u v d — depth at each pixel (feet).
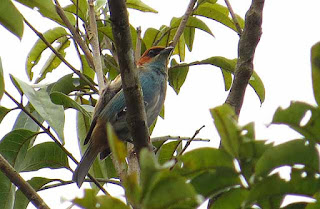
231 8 30.73
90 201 15.08
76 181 29.60
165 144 31.83
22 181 23.17
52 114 26.68
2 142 28.60
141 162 13.57
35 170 29.78
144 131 22.94
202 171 15.84
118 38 22.20
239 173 15.69
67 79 33.83
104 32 34.19
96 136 33.68
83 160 33.55
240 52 26.35
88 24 34.73
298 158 15.37
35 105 26.61
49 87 34.01
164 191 14.07
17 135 28.55
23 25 20.92
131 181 14.01
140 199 14.07
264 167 15.33
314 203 15.71
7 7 20.51
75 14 35.24
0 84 20.81
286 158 15.31
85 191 14.97
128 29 22.13
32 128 31.24
